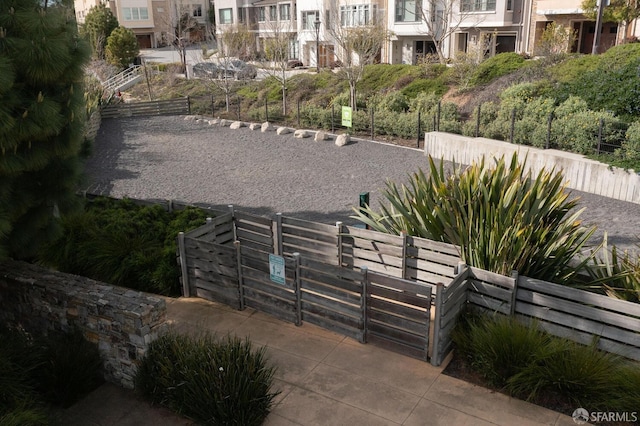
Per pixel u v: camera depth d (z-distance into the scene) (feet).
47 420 17.34
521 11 108.27
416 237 25.85
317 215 41.14
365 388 19.43
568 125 48.73
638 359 18.67
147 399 19.38
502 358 19.02
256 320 24.36
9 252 21.74
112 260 27.96
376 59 129.70
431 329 22.67
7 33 18.74
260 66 117.60
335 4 118.01
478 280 21.56
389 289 20.85
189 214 32.81
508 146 50.90
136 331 19.15
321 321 23.15
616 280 23.34
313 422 17.85
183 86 120.06
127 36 142.72
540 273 22.94
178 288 27.09
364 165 55.36
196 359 18.52
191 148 66.49
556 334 20.25
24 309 22.35
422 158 57.21
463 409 18.20
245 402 17.44
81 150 26.20
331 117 73.26
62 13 20.86
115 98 97.09
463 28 113.70
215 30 161.27
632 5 87.25
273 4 161.58
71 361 19.54
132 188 50.44
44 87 20.02
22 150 19.51
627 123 46.75
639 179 41.01
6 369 17.78
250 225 30.50
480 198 24.57
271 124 79.36
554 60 70.79
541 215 24.56
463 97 75.20
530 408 18.16
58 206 23.02
